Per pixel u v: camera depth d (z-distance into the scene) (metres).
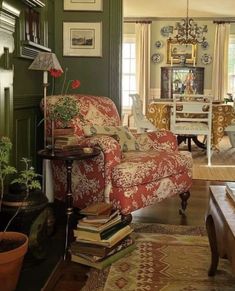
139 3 7.98
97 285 2.20
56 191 3.31
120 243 2.54
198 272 2.36
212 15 9.23
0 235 2.11
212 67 9.65
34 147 3.53
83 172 3.00
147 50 9.64
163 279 2.27
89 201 3.01
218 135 5.76
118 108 4.30
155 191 3.03
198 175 4.92
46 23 3.82
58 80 4.27
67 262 2.48
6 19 2.38
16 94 3.07
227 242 1.94
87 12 4.20
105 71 4.27
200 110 5.53
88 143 2.88
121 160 2.95
